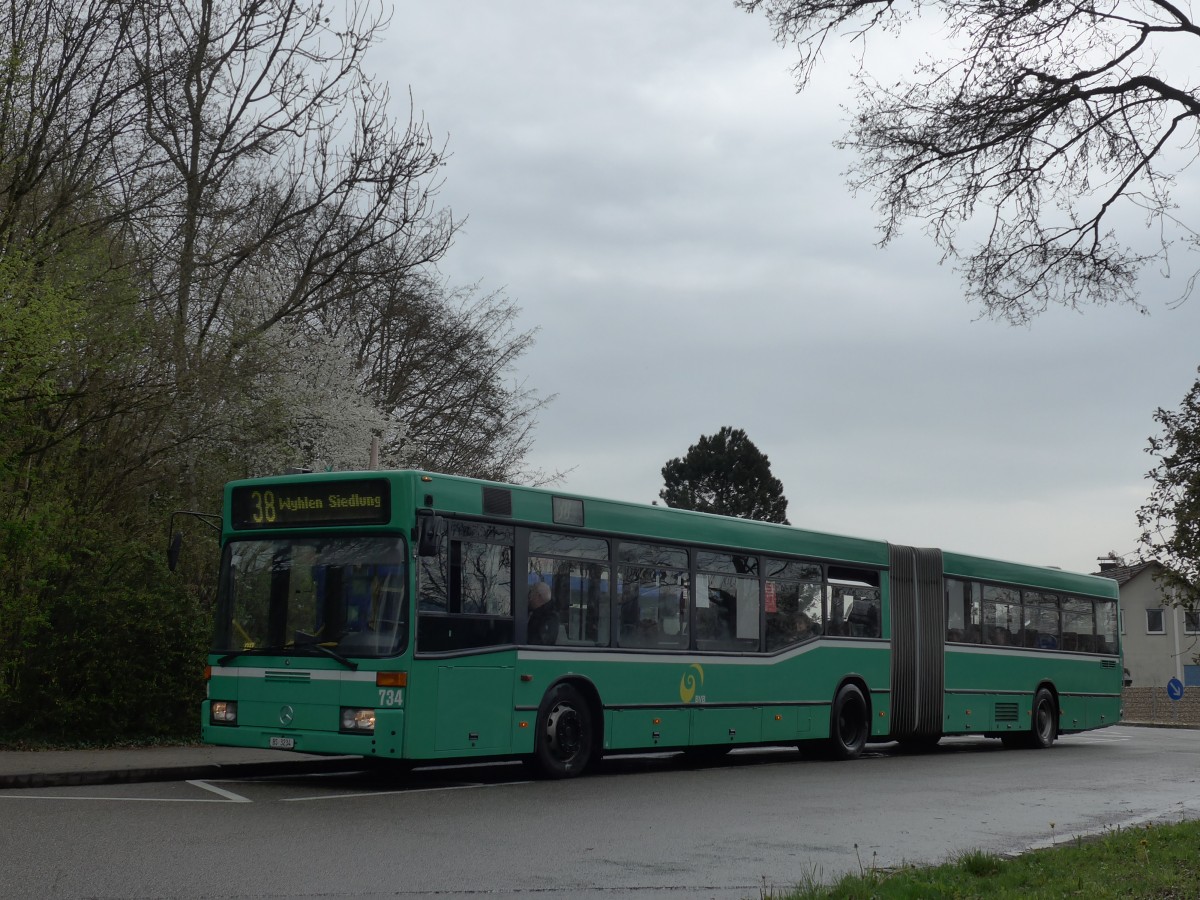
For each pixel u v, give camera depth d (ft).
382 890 27.99
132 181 75.36
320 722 46.14
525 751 50.60
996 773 63.31
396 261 95.61
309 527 48.37
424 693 46.03
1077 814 46.55
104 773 47.16
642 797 47.26
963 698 78.95
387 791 46.73
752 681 62.95
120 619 59.67
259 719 47.47
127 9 73.05
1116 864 32.48
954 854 35.86
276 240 88.07
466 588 48.47
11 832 33.99
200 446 79.92
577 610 53.52
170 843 32.91
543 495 52.47
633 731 55.57
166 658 60.54
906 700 74.59
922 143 37.83
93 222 69.21
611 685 54.65
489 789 48.32
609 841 36.22
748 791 50.83
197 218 81.66
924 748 85.40
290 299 89.45
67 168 70.13
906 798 50.08
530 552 51.52
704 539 60.95
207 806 40.65
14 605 58.95
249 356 80.94
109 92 72.59
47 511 60.49
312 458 97.55
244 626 48.67
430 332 130.62
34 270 61.05
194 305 84.12
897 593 74.84
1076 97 36.76
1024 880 29.94
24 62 64.18
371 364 126.82
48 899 25.85
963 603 79.87
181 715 61.16
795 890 28.14
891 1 35.81
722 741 60.64
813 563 68.49
